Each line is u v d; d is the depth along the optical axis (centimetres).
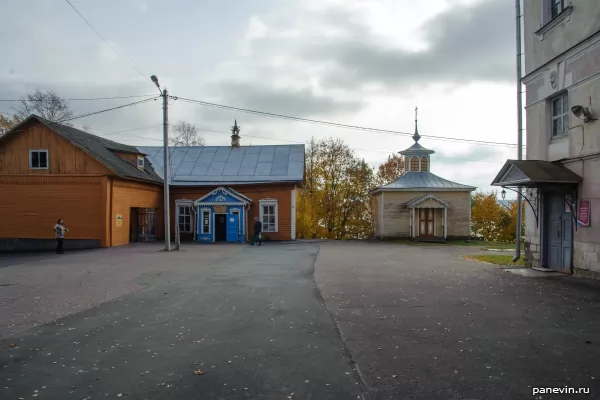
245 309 810
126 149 2944
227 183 3086
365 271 1327
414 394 424
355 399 415
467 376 468
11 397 427
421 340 599
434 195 3328
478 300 861
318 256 1858
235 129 3591
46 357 547
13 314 788
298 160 3328
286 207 3062
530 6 1353
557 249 1255
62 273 1324
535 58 1327
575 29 1135
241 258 1769
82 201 2380
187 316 761
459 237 3334
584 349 552
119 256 1866
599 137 1058
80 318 754
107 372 493
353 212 4441
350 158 4434
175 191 3155
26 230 2400
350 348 569
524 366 495
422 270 1338
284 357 537
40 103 4047
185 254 1956
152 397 425
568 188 1164
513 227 3981
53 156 2400
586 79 1100
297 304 848
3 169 2420
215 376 478
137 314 781
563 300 854
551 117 1280
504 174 1261
